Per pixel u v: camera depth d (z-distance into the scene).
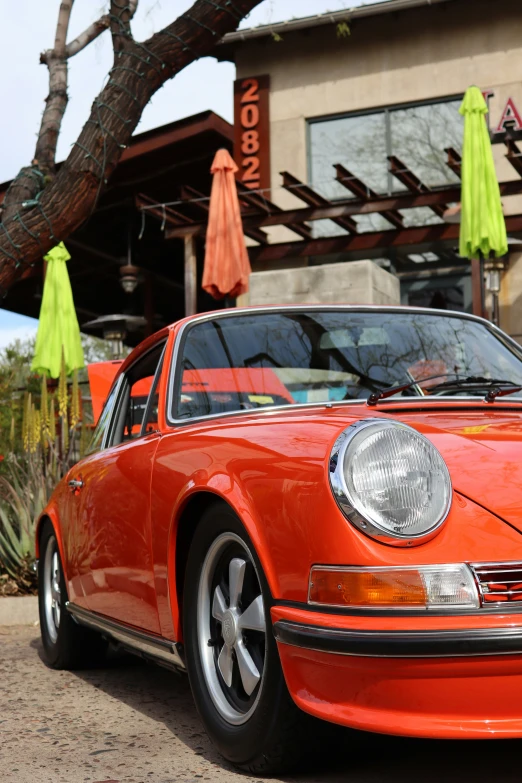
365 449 2.17
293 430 2.48
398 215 12.38
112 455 3.58
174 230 12.78
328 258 14.44
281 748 2.42
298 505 2.26
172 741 2.96
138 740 2.99
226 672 2.65
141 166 15.49
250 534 2.40
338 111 14.68
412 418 2.67
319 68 14.80
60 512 4.24
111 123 5.90
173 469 2.87
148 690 3.82
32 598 5.89
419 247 13.88
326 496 2.18
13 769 2.71
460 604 2.06
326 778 2.48
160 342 3.53
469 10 14.02
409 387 3.25
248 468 2.48
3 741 3.04
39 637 5.38
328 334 3.42
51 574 4.53
